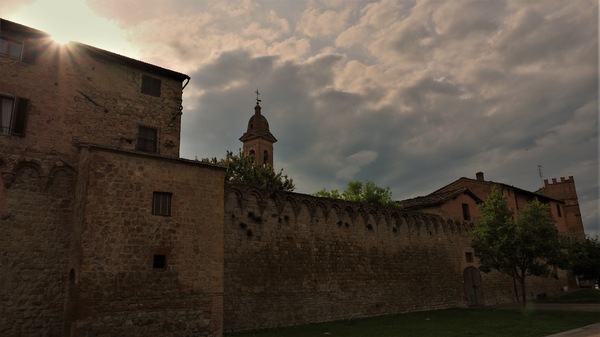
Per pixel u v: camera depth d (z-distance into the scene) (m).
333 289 26.53
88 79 20.22
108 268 16.14
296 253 25.19
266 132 64.69
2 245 16.80
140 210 17.39
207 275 18.56
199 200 19.16
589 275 44.12
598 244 44.66
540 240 28.45
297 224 25.77
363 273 28.73
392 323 24.02
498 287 40.56
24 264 17.11
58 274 17.70
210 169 19.91
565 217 64.44
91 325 15.38
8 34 18.50
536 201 30.95
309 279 25.39
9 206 17.19
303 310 24.55
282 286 23.94
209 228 19.14
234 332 20.83
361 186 55.91
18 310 16.67
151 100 21.92
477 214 41.59
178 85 23.11
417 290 32.41
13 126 17.86
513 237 28.98
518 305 36.53
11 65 18.31
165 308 17.11
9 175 17.31
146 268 17.02
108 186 16.84
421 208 39.41
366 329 21.42
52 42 19.56
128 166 17.50
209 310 18.23
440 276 34.94
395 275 31.02
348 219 29.05
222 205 19.88
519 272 39.84
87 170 16.81
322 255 26.58
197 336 17.66
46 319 17.14
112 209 16.72
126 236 16.81
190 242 18.41
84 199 16.52
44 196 18.03
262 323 22.48
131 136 20.89
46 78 19.08
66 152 18.89
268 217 24.41
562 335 17.69
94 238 16.09
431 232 35.56
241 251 22.64
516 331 19.45
